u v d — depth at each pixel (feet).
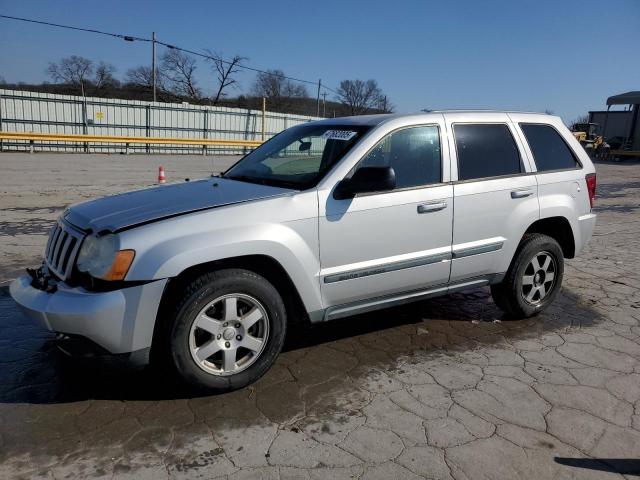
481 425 10.57
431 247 13.82
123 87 201.26
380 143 13.24
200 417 10.61
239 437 9.97
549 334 15.42
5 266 20.77
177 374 10.93
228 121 107.34
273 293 11.58
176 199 12.09
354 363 13.24
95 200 13.04
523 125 16.20
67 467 9.00
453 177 14.20
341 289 12.60
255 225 11.26
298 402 11.30
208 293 10.79
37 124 86.17
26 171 55.93
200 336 11.15
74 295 10.34
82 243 10.94
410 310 17.21
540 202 15.83
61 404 10.94
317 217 12.00
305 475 8.96
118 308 10.08
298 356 13.58
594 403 11.51
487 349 14.25
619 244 28.14
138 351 10.45
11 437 9.78
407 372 12.79
